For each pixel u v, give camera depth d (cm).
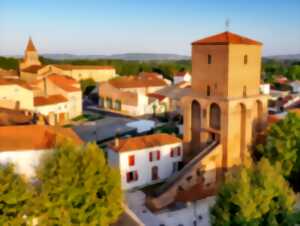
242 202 2447
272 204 2534
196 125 4931
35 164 3491
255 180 2642
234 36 4512
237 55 4344
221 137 4453
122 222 3080
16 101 7300
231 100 4291
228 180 2775
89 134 7019
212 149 4441
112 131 7262
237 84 4434
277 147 4053
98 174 2706
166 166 4700
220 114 4525
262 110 4778
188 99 4791
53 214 2528
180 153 4838
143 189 4422
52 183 2517
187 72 13800
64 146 2791
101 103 10550
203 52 4559
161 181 4662
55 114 8181
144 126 7081
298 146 4000
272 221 2416
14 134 3659
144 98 9275
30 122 5094
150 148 4488
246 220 2433
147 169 4509
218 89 4456
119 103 9781
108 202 2716
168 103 9606
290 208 2530
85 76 13850
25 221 2492
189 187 4200
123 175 4303
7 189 2336
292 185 4238
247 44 4422
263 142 4766
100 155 2777
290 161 4034
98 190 2734
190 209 3959
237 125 4497
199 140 4934
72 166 2620
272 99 9494
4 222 2317
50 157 2817
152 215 3794
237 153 4562
